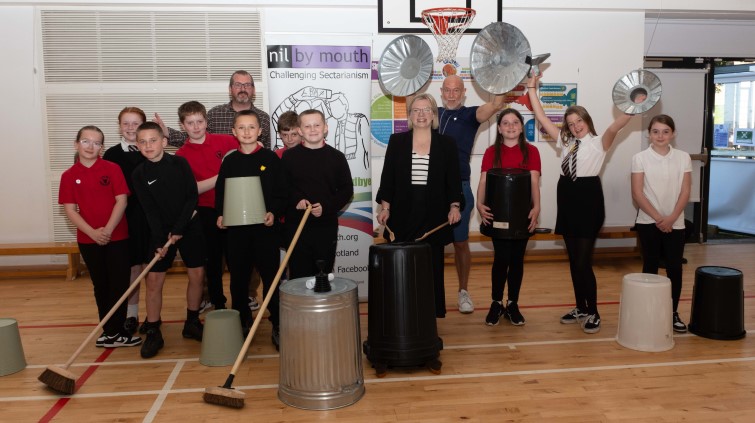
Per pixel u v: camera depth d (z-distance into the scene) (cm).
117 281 347
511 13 593
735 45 655
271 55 430
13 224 580
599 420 255
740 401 272
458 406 270
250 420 258
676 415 259
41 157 575
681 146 666
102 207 339
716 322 357
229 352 326
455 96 413
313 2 570
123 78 573
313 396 267
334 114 438
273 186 342
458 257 423
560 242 633
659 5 606
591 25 605
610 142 363
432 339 304
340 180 351
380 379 302
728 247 667
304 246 345
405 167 347
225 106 450
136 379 306
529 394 282
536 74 409
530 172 371
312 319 265
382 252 297
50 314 434
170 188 343
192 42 574
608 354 334
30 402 279
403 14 575
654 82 365
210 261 399
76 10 563
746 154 752
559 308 432
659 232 372
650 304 337
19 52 564
